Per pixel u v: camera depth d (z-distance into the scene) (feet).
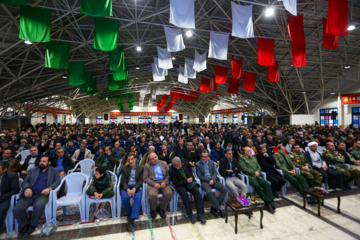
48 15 17.90
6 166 10.27
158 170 12.39
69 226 10.37
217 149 18.20
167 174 12.30
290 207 12.50
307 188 13.15
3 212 9.63
